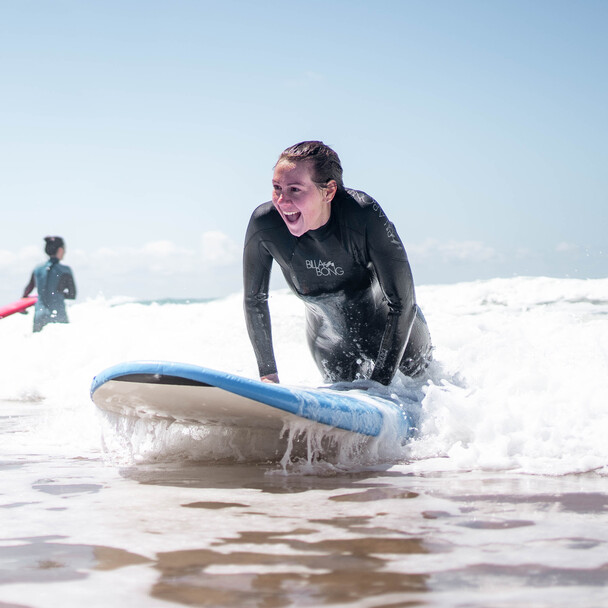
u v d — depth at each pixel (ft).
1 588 3.84
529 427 8.31
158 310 29.58
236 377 7.09
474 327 18.57
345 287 10.11
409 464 7.82
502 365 11.89
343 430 7.66
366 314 10.44
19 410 14.49
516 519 5.26
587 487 6.44
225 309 28.81
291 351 18.47
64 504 5.92
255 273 10.16
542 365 11.64
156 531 5.00
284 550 4.49
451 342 17.16
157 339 20.61
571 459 7.67
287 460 7.77
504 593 3.68
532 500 5.91
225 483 6.81
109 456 8.55
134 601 3.62
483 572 4.02
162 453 8.40
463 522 5.18
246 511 5.60
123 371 7.23
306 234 9.62
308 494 6.26
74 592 3.76
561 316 21.18
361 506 5.75
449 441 8.56
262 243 9.93
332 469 7.57
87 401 15.65
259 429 7.92
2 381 18.19
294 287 10.37
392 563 4.20
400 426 8.47
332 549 4.50
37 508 5.78
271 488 6.56
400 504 5.81
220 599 3.63
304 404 7.29
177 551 4.49
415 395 9.59
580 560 4.23
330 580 3.90
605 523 5.13
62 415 12.47
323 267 9.87
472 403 8.68
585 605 3.51
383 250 9.40
